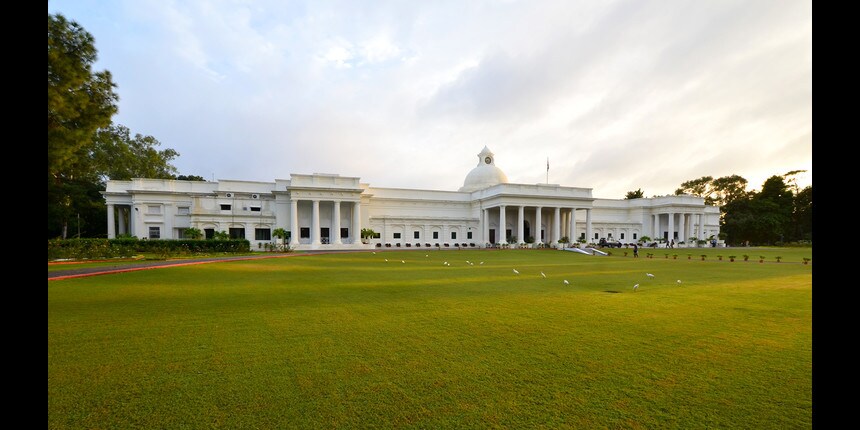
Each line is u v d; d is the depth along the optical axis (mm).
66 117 19016
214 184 57688
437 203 72688
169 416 4207
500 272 21344
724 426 4047
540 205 67750
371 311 9906
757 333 7887
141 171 64750
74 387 4941
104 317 8930
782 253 49406
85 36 19203
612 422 4113
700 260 34594
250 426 4000
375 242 65188
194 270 19953
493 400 4648
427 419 4164
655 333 7844
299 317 9125
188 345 6793
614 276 19516
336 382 5172
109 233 53906
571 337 7512
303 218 59938
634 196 98625
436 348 6730
